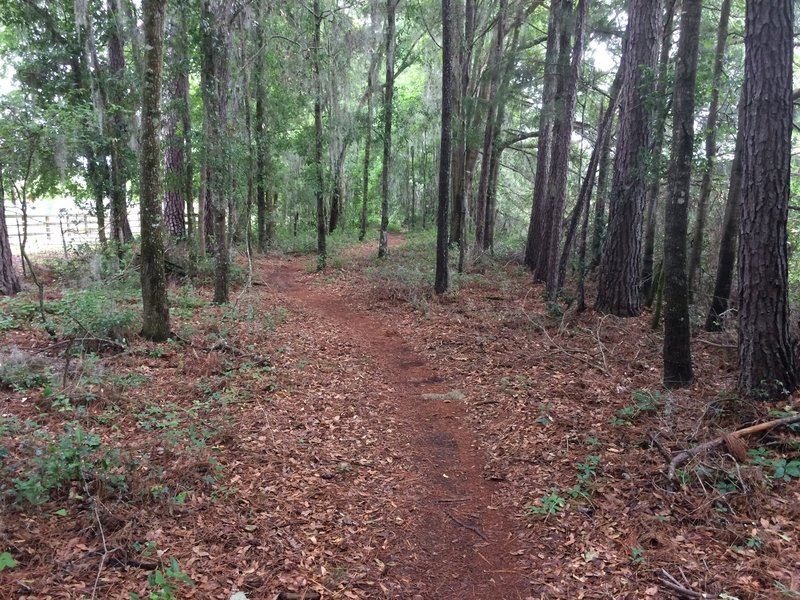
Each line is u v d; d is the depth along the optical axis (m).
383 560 3.79
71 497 3.88
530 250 16.95
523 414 6.14
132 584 3.16
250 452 5.06
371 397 6.95
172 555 3.50
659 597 3.22
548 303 10.75
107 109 11.59
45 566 3.20
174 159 15.45
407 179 31.33
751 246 5.11
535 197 16.80
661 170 8.58
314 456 5.18
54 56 11.94
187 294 11.31
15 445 4.48
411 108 23.80
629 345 8.45
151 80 7.09
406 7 18.00
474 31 16.05
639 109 9.86
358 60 20.73
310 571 3.57
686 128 5.61
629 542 3.75
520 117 20.16
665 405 5.53
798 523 3.64
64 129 9.78
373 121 19.73
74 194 13.54
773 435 4.55
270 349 8.34
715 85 8.81
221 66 10.23
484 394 6.92
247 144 13.73
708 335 8.45
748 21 4.95
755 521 3.75
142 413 5.60
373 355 8.83
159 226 7.73
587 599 3.31
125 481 4.14
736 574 3.29
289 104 17.94
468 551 3.93
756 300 5.11
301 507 4.32
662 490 4.24
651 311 10.88
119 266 11.52
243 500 4.29
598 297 10.85
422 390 7.36
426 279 13.88
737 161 8.32
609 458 4.87
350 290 13.93
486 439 5.75
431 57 21.27
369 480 4.89
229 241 13.62
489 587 3.54
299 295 13.69
